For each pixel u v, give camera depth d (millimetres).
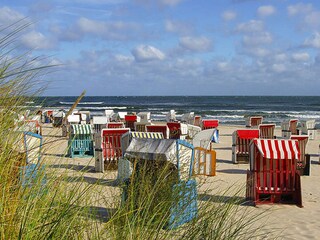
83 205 2740
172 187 3736
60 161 2939
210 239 3297
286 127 22875
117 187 4000
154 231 3016
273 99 145375
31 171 2543
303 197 9812
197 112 62531
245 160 15141
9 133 2750
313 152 18797
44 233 2240
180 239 3188
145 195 3549
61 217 2291
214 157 12086
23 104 3043
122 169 6047
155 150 6406
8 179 2379
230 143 22125
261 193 8953
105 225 2900
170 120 34969
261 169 8945
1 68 2980
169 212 3338
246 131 15055
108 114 35750
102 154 11891
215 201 3926
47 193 2518
